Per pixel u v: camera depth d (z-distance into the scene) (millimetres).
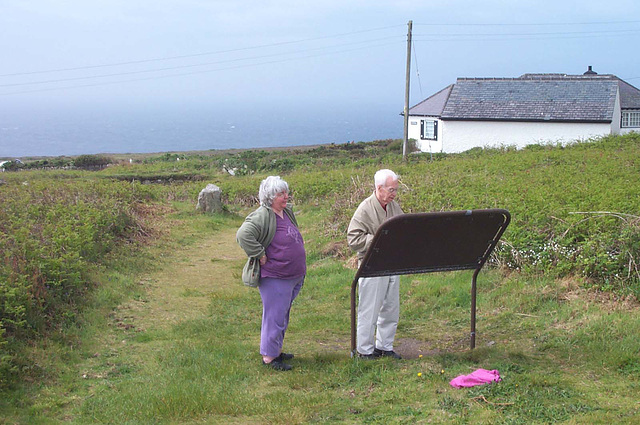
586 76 39094
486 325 6523
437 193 12617
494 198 11289
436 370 5027
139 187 18562
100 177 30641
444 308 7273
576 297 6840
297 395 4793
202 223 15125
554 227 8578
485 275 8047
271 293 5492
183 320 7402
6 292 6027
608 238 7613
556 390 4477
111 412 4566
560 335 5871
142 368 5691
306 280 9344
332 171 24578
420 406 4348
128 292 8344
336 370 5266
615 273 7027
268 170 34719
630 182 13828
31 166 41781
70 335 6316
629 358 5039
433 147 39938
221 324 7270
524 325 6328
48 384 5160
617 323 5879
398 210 5547
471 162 21703
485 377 4680
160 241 12305
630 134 29359
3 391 4809
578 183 13516
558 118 35250
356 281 5422
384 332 5672
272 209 5469
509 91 37875
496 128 36719
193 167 38094
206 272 10141
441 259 5293
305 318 7379
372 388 4828
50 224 9859
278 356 5605
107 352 6133
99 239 10359
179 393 4809
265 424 4285
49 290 7012
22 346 5602
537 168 18406
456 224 5031
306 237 12672
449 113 37531
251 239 5316
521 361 5230
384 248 4996
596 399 4328
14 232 8898
